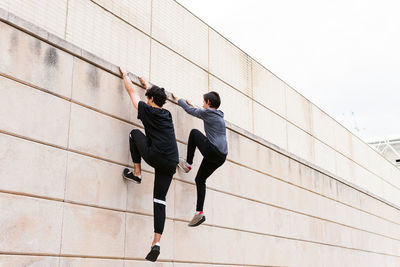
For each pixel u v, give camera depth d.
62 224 4.91
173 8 7.77
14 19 4.80
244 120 9.10
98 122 5.58
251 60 9.77
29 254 4.55
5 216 4.41
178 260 6.38
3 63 4.64
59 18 5.71
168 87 7.30
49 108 5.02
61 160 5.04
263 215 8.49
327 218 10.90
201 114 6.09
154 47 7.17
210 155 5.98
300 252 9.43
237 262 7.54
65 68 5.29
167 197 6.41
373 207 13.97
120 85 6.00
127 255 5.61
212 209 7.24
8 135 4.57
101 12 6.33
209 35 8.58
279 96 10.53
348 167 13.45
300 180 10.06
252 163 8.50
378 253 13.57
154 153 5.34
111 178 5.61
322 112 12.49
